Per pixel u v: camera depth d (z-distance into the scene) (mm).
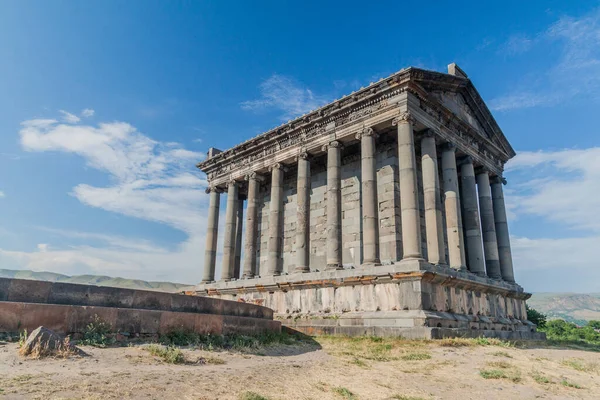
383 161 31078
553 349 23859
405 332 21469
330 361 15625
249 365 13320
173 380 9961
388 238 29219
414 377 13398
